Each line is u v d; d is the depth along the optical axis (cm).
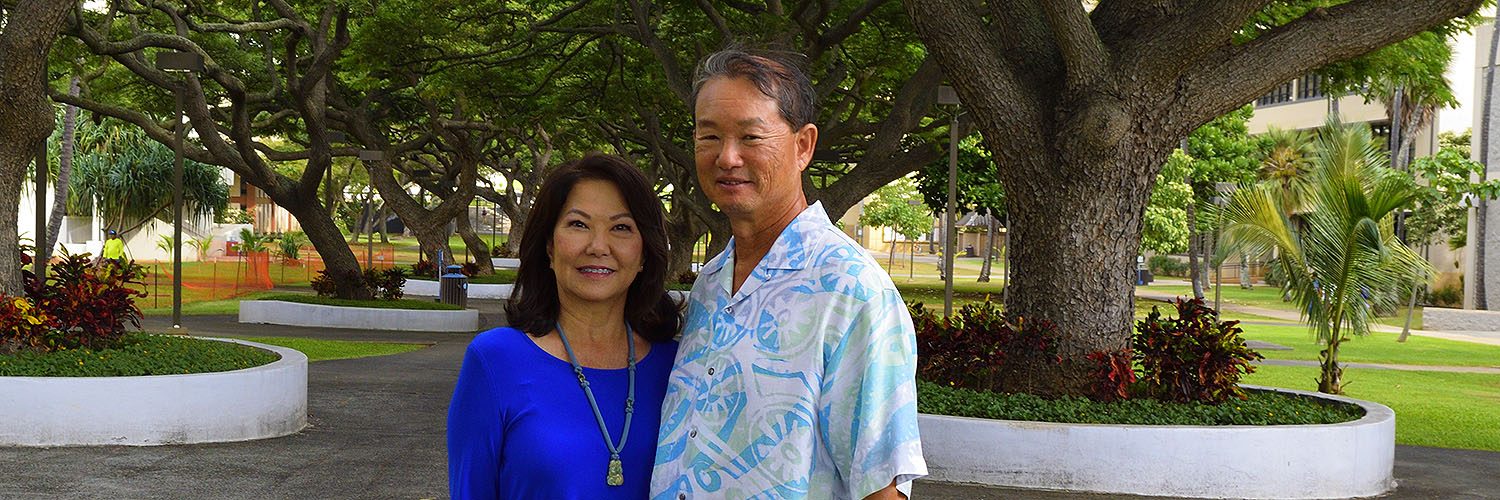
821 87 1756
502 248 4666
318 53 1959
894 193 6525
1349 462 750
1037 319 837
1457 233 3734
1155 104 806
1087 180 818
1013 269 866
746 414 225
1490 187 2469
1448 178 2503
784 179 239
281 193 2097
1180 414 771
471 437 239
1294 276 1387
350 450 800
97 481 664
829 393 223
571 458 233
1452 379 1628
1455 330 2791
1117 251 831
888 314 225
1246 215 1398
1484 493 788
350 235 7925
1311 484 737
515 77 2233
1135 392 847
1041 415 764
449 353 1614
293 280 3428
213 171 3878
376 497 653
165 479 678
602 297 241
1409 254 1377
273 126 2611
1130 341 844
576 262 240
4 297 853
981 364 847
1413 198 1375
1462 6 793
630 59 2014
